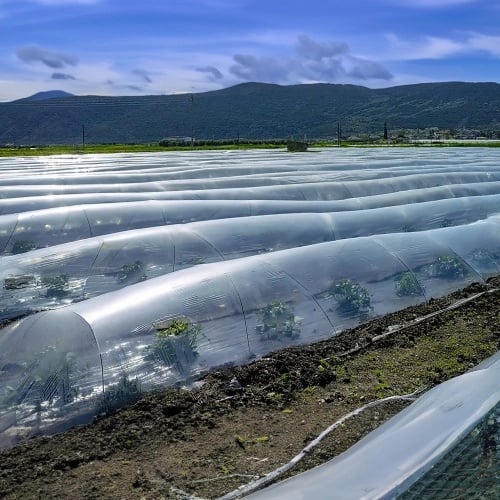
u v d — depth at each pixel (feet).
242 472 21.03
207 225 50.49
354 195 82.33
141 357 28.27
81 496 19.77
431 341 34.76
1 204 66.23
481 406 20.30
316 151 199.21
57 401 25.45
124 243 45.65
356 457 19.11
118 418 25.20
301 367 30.37
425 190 76.95
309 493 17.01
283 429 24.32
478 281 45.27
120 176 93.50
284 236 52.08
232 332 32.32
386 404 26.14
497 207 67.82
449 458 17.63
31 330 28.19
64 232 55.11
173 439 23.63
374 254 42.80
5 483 20.80
